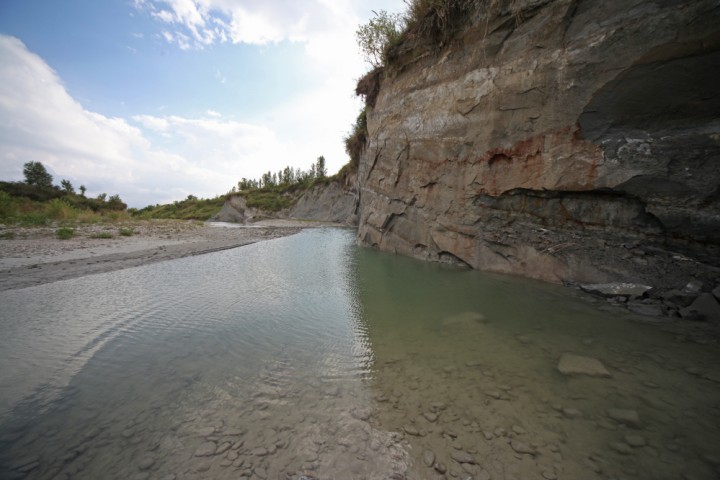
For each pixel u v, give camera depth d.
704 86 4.70
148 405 3.11
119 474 2.29
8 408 3.06
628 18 5.37
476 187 8.41
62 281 7.62
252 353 4.20
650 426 2.59
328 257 11.59
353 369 3.76
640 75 5.23
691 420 2.62
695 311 4.57
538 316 5.02
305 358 4.05
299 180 59.78
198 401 3.17
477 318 4.96
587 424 2.66
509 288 6.60
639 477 2.14
